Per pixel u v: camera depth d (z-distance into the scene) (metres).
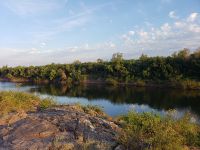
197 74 49.00
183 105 29.28
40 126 7.66
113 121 9.08
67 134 6.89
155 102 31.94
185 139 7.08
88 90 47.88
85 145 5.81
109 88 50.41
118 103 31.34
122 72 59.00
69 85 60.16
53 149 5.90
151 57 58.44
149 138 5.91
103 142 6.12
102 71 66.94
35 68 82.12
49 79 75.31
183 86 45.91
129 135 5.91
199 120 17.72
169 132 6.15
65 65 76.00
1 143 6.61
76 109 11.22
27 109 11.45
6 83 68.12
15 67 89.06
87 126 7.47
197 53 51.16
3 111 10.17
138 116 7.70
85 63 74.25
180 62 51.19
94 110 11.98
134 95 39.16
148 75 53.84
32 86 58.00
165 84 49.84
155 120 6.82
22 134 7.07
